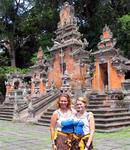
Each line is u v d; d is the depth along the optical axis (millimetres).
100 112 17703
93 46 42406
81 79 27391
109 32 25750
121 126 16531
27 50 50969
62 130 5977
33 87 34125
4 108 29156
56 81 30016
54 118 6055
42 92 32438
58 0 44375
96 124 16266
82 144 5859
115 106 19500
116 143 11992
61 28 30672
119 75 24391
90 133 5992
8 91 36594
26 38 49688
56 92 26562
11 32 47812
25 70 42406
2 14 46469
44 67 33312
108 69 25172
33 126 19609
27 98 30312
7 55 50875
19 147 11633
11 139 13844
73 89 25453
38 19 45156
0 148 11531
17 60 51062
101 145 11570
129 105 19281
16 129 18125
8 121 23984
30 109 22516
